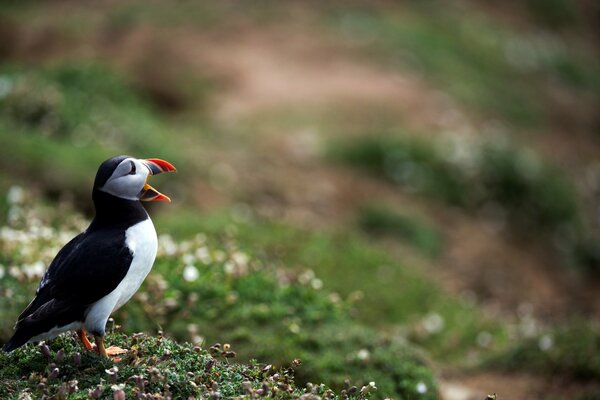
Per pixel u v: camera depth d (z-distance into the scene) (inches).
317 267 528.1
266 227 578.9
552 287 730.2
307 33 1098.1
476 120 974.4
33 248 378.3
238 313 378.3
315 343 372.2
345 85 968.3
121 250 237.1
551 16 1541.6
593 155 1079.0
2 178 546.3
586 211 887.1
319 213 690.8
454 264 685.9
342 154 794.8
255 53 1032.8
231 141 804.6
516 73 1228.5
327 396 236.7
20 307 334.6
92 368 235.1
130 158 248.5
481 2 1480.1
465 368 454.6
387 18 1213.1
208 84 955.3
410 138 829.2
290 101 917.2
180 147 723.4
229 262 414.3
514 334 512.1
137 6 1163.3
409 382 360.5
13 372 240.4
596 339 444.8
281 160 774.5
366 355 364.2
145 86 937.5
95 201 247.6
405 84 998.4
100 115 735.7
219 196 665.0
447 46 1184.2
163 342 255.3
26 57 1044.5
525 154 876.6
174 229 534.6
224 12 1138.0
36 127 687.1
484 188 802.8
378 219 698.2
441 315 522.3
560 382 422.0
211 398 219.0
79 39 1057.5
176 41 1042.7
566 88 1269.7
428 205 765.3
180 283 379.6
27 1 1217.4
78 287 232.2
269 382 234.7
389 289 529.7
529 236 791.1
